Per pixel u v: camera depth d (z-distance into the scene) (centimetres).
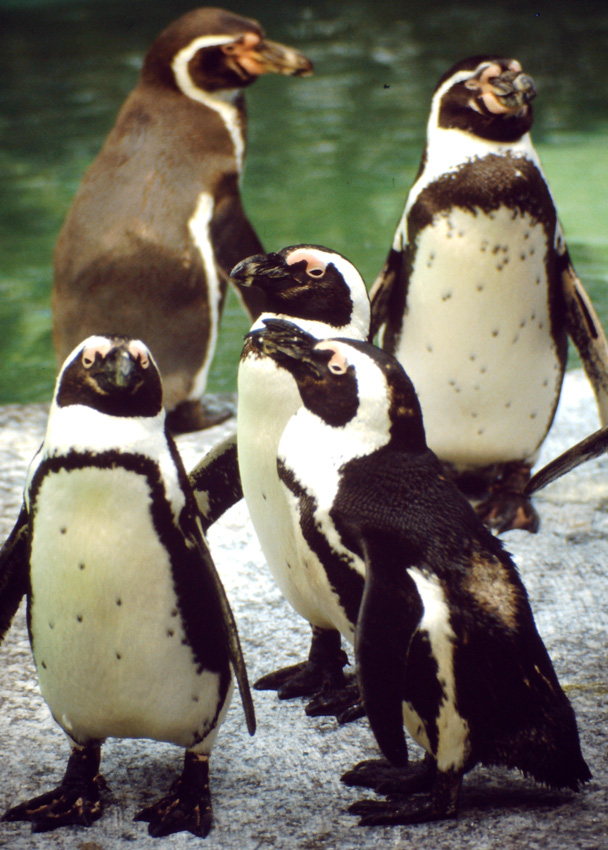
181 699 776
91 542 729
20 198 3409
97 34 6109
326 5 6756
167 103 1758
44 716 943
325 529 788
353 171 3547
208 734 802
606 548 1262
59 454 731
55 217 3225
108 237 1700
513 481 1409
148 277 1691
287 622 1113
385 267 1380
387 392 798
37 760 874
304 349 809
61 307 1766
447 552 757
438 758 765
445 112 1300
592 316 1348
